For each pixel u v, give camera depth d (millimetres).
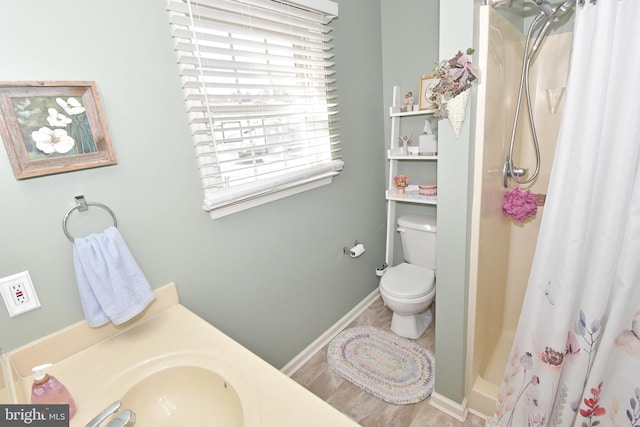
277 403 774
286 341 1878
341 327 2289
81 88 958
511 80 1489
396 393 1730
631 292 1043
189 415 921
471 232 1350
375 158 2357
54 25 907
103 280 1005
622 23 916
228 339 1054
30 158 892
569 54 1547
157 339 1075
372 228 2463
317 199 1909
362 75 2096
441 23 1148
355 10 1952
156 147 1172
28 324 954
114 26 1023
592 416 1188
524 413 1352
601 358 1113
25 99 866
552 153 1697
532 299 1246
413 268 2219
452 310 1441
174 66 1185
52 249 973
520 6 1528
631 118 939
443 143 1261
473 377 1604
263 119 1468
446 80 1148
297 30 1549
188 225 1309
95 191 1037
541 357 1240
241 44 1329
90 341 1058
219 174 1347
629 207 1005
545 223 1161
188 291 1348
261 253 1636
